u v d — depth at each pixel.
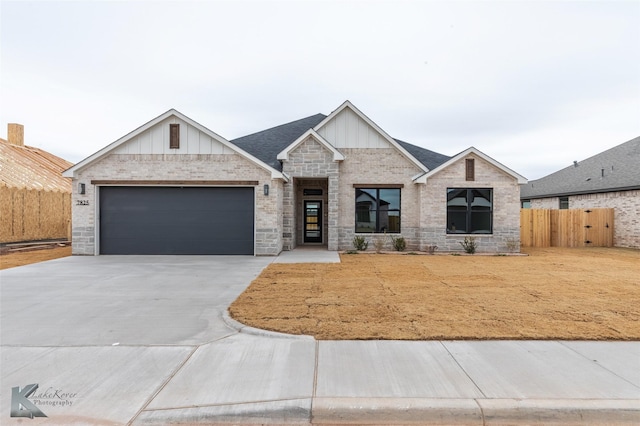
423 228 14.54
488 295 7.05
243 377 3.70
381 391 3.40
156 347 4.51
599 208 17.95
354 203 15.12
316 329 5.05
